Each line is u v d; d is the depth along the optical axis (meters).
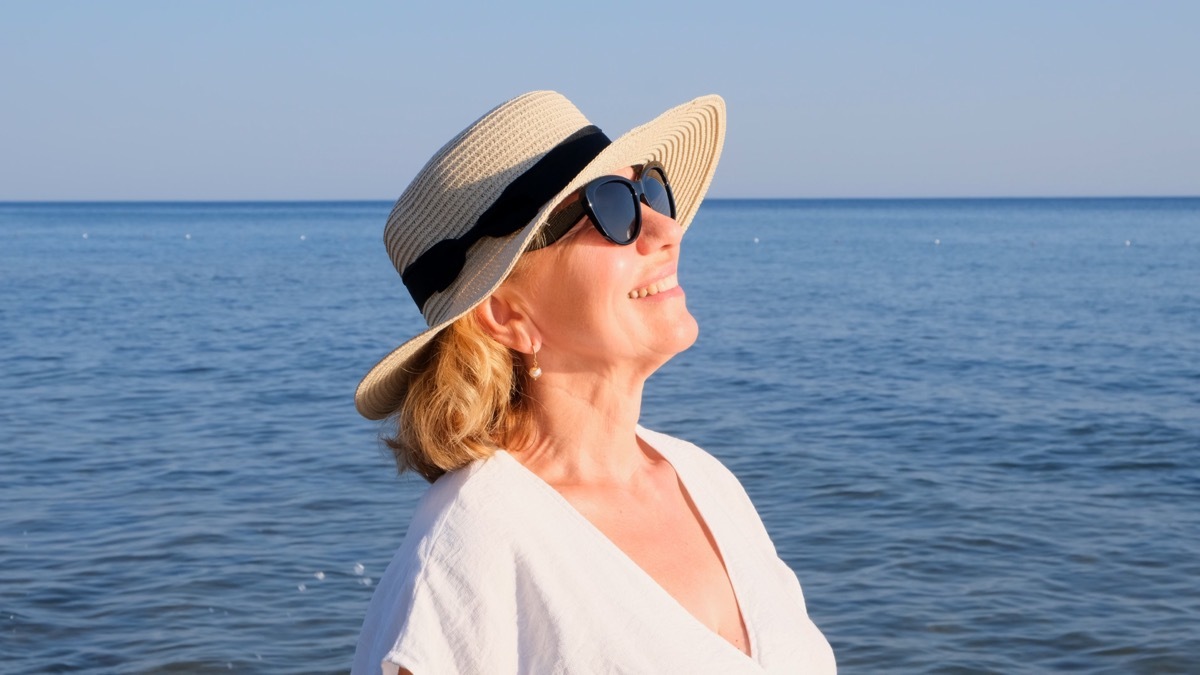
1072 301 36.31
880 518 10.50
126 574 8.73
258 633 7.60
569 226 1.52
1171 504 11.09
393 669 1.34
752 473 12.37
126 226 142.62
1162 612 8.09
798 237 99.00
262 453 13.21
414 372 1.58
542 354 1.58
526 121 1.56
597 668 1.35
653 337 1.56
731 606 1.55
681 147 1.93
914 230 117.62
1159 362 21.77
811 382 19.16
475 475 1.46
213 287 43.44
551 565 1.40
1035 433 14.62
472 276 1.54
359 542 9.57
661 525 1.58
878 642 7.59
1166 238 93.25
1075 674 7.12
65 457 13.08
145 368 21.14
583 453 1.59
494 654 1.35
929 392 18.05
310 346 24.83
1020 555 9.38
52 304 35.41
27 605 8.04
